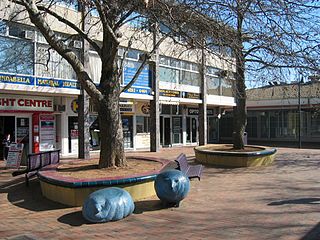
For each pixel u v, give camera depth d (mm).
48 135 19625
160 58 23766
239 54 12883
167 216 7035
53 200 8578
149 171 9258
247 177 11891
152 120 23094
